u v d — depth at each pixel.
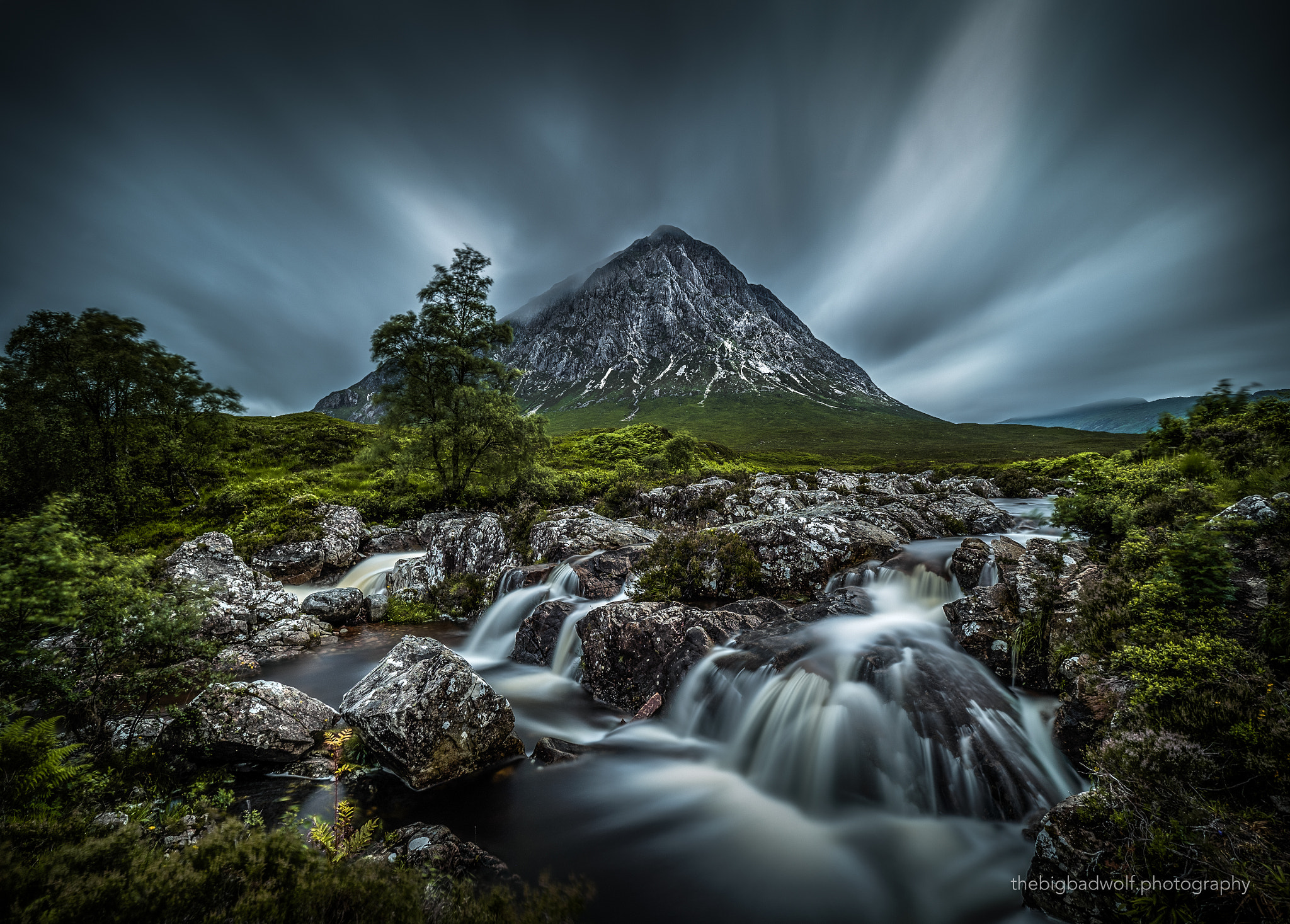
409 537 28.81
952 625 11.10
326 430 66.44
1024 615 10.02
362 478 44.12
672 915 6.05
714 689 10.78
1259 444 15.12
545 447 32.72
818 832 7.65
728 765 9.56
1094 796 5.57
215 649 9.59
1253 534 8.59
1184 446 19.39
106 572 8.46
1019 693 9.16
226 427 40.00
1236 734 5.36
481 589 20.17
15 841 4.03
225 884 3.57
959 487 40.03
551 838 7.46
